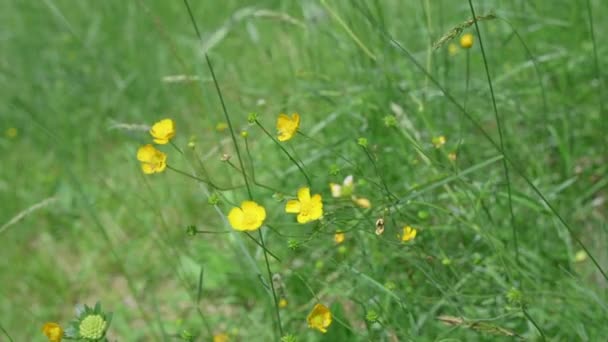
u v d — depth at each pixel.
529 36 1.10
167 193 1.12
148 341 1.00
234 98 1.17
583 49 1.07
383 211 0.79
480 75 1.09
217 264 1.00
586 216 0.96
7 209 1.20
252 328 0.94
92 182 1.21
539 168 0.95
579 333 0.79
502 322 0.82
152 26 1.50
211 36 1.24
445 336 0.83
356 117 0.96
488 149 1.00
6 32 1.66
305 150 1.02
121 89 1.33
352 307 0.92
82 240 1.14
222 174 1.09
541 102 1.03
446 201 0.92
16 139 1.41
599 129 1.00
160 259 1.07
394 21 1.16
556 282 0.83
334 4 1.04
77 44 1.53
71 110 1.40
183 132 1.24
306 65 1.12
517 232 0.90
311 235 0.80
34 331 1.04
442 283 0.84
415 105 0.99
